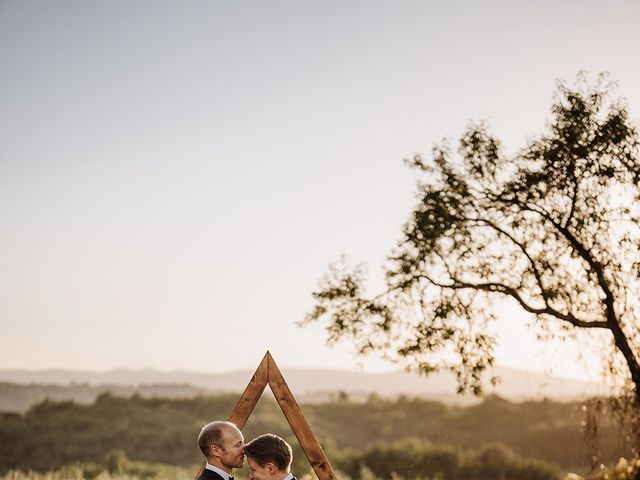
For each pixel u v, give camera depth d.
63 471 28.67
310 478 15.83
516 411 75.25
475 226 11.24
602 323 11.00
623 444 12.02
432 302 11.33
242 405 7.53
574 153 10.82
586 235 11.02
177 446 63.22
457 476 39.94
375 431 83.38
